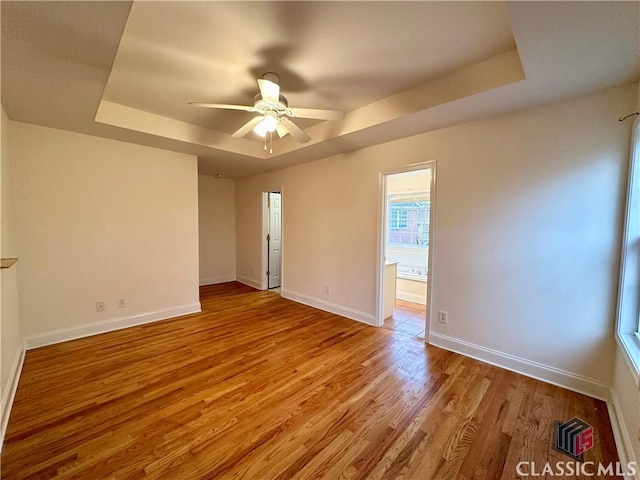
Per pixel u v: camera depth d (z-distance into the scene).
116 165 3.35
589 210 2.09
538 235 2.31
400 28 1.70
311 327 3.52
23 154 2.77
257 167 4.79
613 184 1.99
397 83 2.37
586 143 2.08
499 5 1.50
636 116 1.86
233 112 3.04
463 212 2.72
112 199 3.33
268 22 1.65
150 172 3.61
